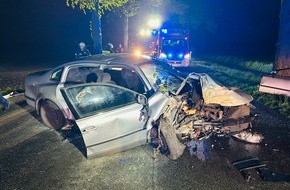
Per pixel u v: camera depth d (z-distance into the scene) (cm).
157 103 447
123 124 433
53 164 447
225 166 419
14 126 614
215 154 455
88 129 412
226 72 1197
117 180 395
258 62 1340
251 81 963
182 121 471
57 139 539
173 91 490
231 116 471
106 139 429
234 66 1392
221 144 488
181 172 407
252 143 486
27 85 623
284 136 512
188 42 1411
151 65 532
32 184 396
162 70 539
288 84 683
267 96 758
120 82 546
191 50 1407
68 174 417
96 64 527
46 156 474
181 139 484
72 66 558
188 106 477
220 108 477
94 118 416
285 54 820
